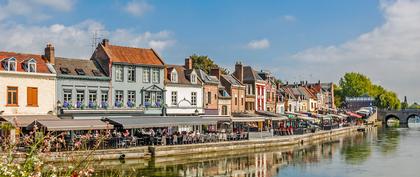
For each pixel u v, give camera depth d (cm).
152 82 5300
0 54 4172
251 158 4422
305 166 3984
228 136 4944
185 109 5672
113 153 3691
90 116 4606
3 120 3962
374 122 13175
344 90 16425
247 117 6419
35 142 1260
